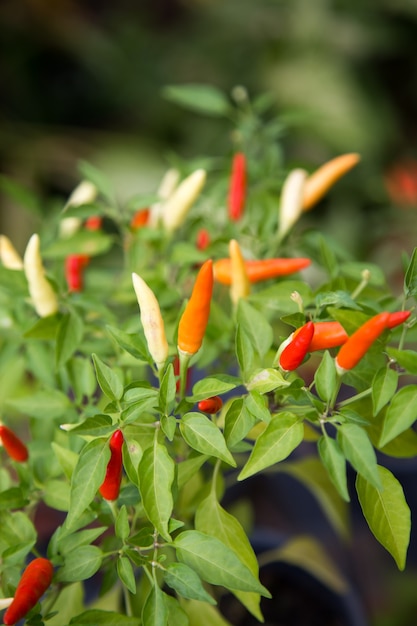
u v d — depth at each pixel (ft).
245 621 1.88
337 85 3.53
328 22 3.64
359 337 1.41
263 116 3.52
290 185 1.75
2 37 3.73
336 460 1.39
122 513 1.45
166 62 3.79
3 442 1.50
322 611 1.90
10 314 1.72
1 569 1.46
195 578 1.40
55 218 1.85
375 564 2.43
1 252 1.73
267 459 1.40
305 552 1.94
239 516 2.05
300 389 1.44
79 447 1.56
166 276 1.80
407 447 1.55
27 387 1.95
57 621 1.57
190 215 1.91
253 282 1.61
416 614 2.31
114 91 3.80
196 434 1.41
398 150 3.80
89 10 4.14
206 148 3.52
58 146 3.57
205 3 3.87
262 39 3.69
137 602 1.66
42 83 3.84
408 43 3.88
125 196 3.31
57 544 1.48
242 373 1.47
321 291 1.59
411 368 1.42
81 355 1.78
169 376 1.42
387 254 2.86
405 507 1.44
